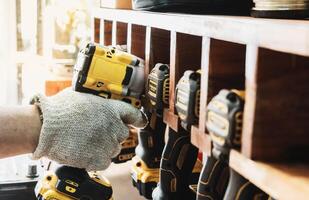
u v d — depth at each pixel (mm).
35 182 1310
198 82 849
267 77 648
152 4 1084
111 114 1061
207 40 810
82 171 1147
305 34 539
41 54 2137
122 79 1101
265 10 827
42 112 1028
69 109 1039
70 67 2062
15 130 1011
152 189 1338
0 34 2047
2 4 2018
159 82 1028
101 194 1167
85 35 2162
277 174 608
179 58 984
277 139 665
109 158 1078
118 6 1511
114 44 1454
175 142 1096
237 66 824
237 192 772
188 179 1140
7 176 1327
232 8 1054
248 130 661
